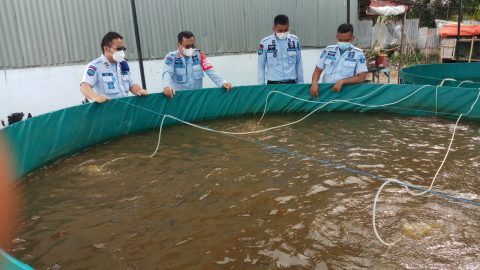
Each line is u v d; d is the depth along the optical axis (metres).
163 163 4.02
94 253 2.43
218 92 5.84
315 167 3.79
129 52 6.83
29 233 2.69
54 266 2.30
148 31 6.91
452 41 14.52
